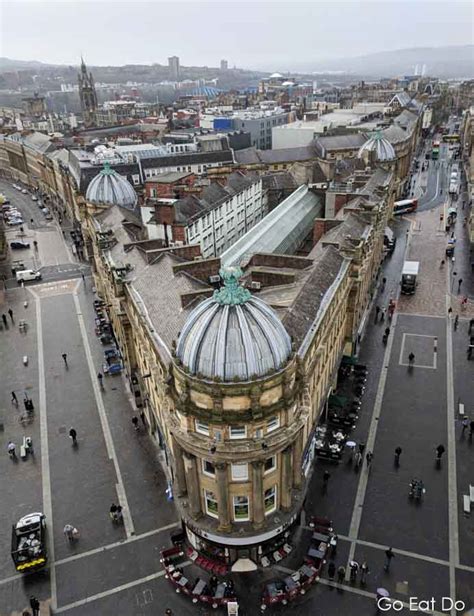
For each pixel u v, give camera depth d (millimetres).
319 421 56000
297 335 43781
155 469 52344
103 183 94562
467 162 175250
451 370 66500
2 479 51719
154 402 51781
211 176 128000
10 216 146125
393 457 52125
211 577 40531
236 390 33594
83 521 46562
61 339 78750
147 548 43750
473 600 38250
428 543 42781
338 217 79812
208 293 49062
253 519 39312
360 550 42312
